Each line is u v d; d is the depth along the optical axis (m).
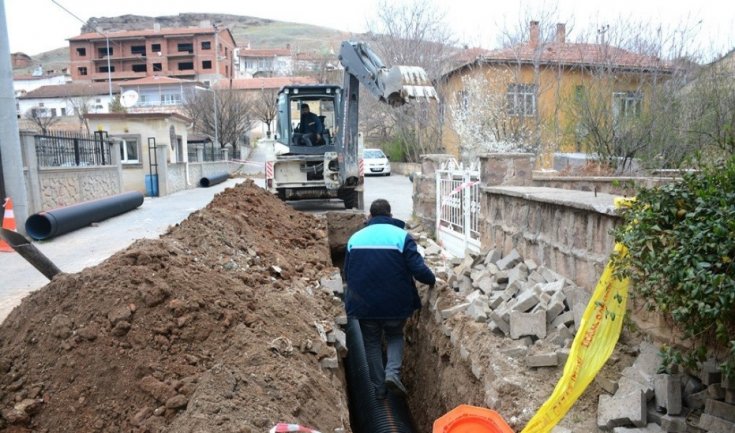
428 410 5.65
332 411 3.61
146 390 3.19
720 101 12.44
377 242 5.22
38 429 3.13
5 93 10.74
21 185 11.02
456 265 7.49
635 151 12.74
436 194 11.02
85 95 60.50
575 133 14.64
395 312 5.16
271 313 4.32
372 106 32.03
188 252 4.97
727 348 3.16
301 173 12.84
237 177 37.12
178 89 61.38
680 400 3.25
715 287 2.87
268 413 3.03
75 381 3.31
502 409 3.81
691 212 3.27
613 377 3.75
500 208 6.90
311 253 7.24
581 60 16.92
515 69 18.52
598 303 3.81
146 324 3.63
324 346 4.31
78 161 16.17
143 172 23.30
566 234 5.07
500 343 4.50
